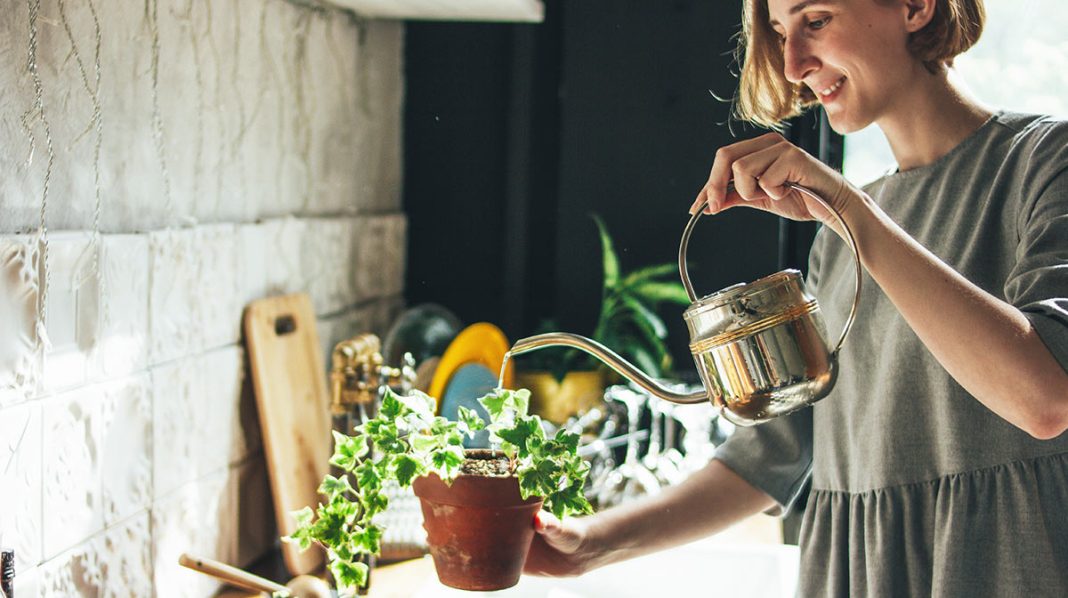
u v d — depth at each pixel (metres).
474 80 2.42
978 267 1.14
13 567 1.03
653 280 2.42
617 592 1.80
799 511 2.18
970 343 0.96
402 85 2.43
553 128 2.44
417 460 1.06
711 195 1.05
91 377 1.27
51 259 1.18
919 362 1.17
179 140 1.52
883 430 1.20
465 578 1.10
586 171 2.43
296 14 1.92
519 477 1.06
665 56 2.40
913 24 1.14
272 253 1.80
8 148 1.11
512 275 2.44
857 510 1.25
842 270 1.31
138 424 1.38
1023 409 0.95
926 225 1.20
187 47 1.53
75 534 1.24
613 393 2.23
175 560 1.47
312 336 1.85
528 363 2.32
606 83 2.41
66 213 1.24
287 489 1.70
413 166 2.45
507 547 1.10
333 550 1.10
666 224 2.42
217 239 1.60
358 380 1.76
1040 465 1.09
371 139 2.29
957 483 1.13
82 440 1.25
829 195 1.01
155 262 1.41
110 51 1.32
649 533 1.33
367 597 1.58
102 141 1.31
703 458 2.14
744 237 2.38
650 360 2.30
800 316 1.00
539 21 2.29
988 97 2.21
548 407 2.21
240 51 1.70
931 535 1.17
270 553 1.80
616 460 2.31
